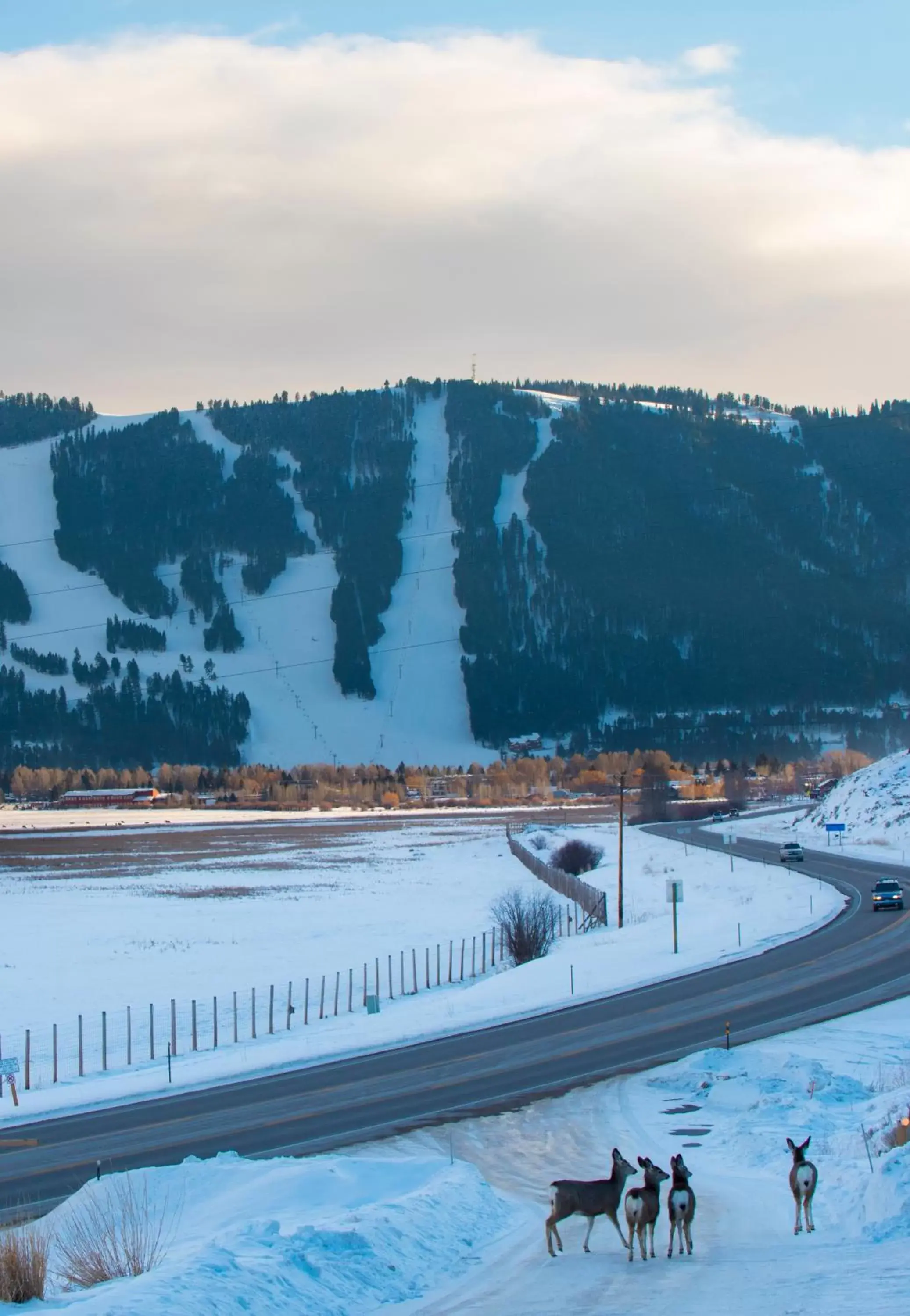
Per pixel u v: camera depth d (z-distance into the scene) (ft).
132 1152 112.68
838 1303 57.16
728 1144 103.71
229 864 524.93
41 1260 64.34
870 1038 143.43
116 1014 209.36
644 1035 154.40
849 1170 85.76
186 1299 57.21
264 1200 80.33
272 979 241.96
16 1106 139.23
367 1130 115.85
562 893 368.68
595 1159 102.53
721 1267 68.03
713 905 302.04
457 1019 174.60
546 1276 68.49
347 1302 62.28
